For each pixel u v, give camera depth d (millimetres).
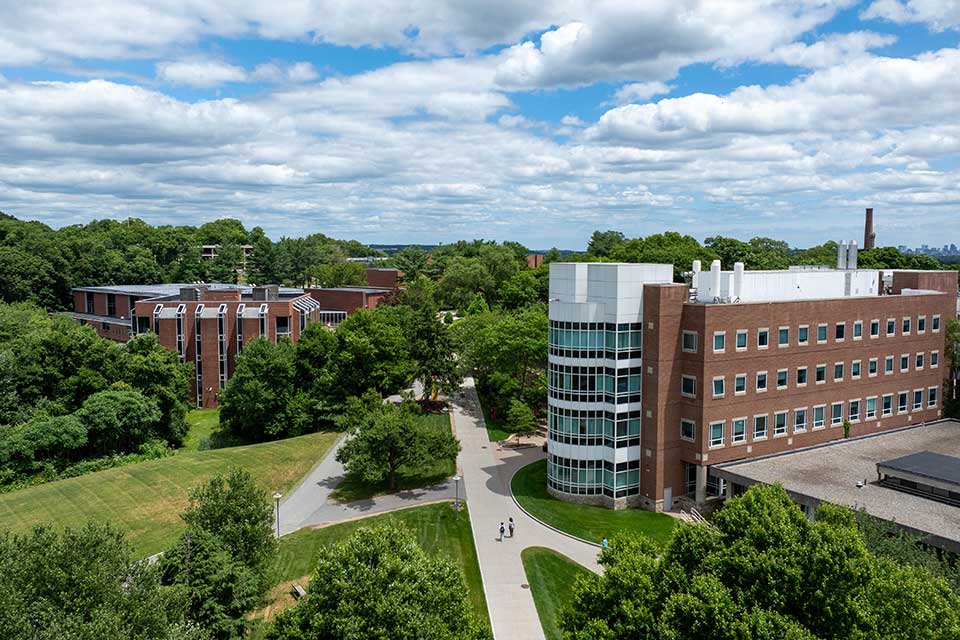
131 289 131625
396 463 59812
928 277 68625
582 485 55500
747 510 27719
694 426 53250
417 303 136250
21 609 23344
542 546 47438
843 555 23953
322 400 82125
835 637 22688
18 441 66812
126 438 74938
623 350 53625
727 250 153750
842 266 69750
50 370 78312
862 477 49406
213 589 32062
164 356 82125
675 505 54719
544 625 37031
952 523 39812
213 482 37312
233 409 81625
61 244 159875
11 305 123312
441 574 28094
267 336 98438
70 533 27875
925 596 23672
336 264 183875
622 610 25922
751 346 54281
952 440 59719
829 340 58750
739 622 22234
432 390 94188
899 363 63969
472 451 71812
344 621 24766
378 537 28266
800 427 57938
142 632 25062
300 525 52688
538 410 85625
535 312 87062
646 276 54156
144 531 51625
